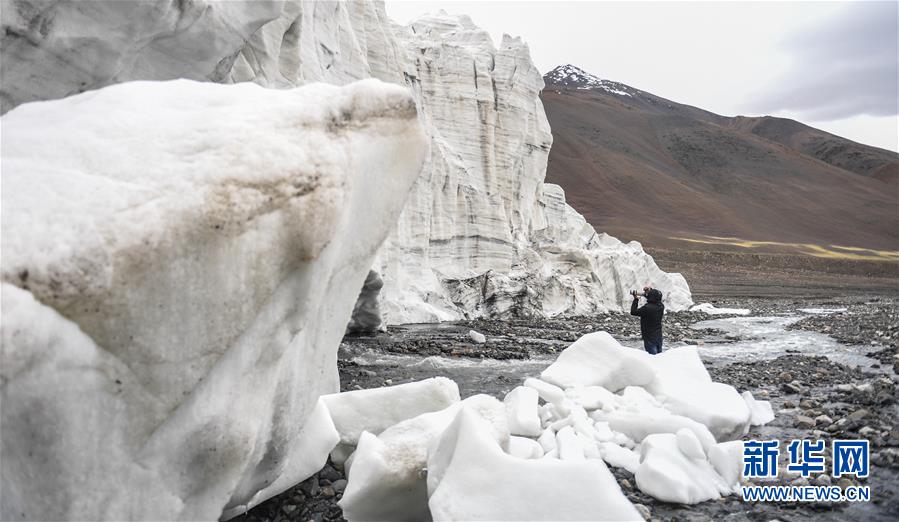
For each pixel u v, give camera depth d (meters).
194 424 2.85
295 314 3.21
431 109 24.31
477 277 22.69
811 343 15.30
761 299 36.72
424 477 4.21
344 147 3.24
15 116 3.23
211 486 3.06
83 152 2.78
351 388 9.14
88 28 5.82
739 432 6.34
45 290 2.38
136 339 2.60
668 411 6.60
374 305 16.19
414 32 27.09
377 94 3.56
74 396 2.46
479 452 3.77
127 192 2.62
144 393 2.67
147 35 6.34
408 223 20.88
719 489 4.91
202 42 7.04
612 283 25.97
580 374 7.20
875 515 4.43
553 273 24.52
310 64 12.47
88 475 2.58
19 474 2.52
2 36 5.35
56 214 2.52
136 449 2.72
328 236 3.06
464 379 9.92
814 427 6.75
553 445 5.60
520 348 13.70
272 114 3.06
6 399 2.35
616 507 3.35
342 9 16.55
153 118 2.97
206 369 2.84
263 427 3.36
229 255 2.77
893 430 6.20
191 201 2.66
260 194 2.81
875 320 20.70
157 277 2.60
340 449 5.26
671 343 15.48
